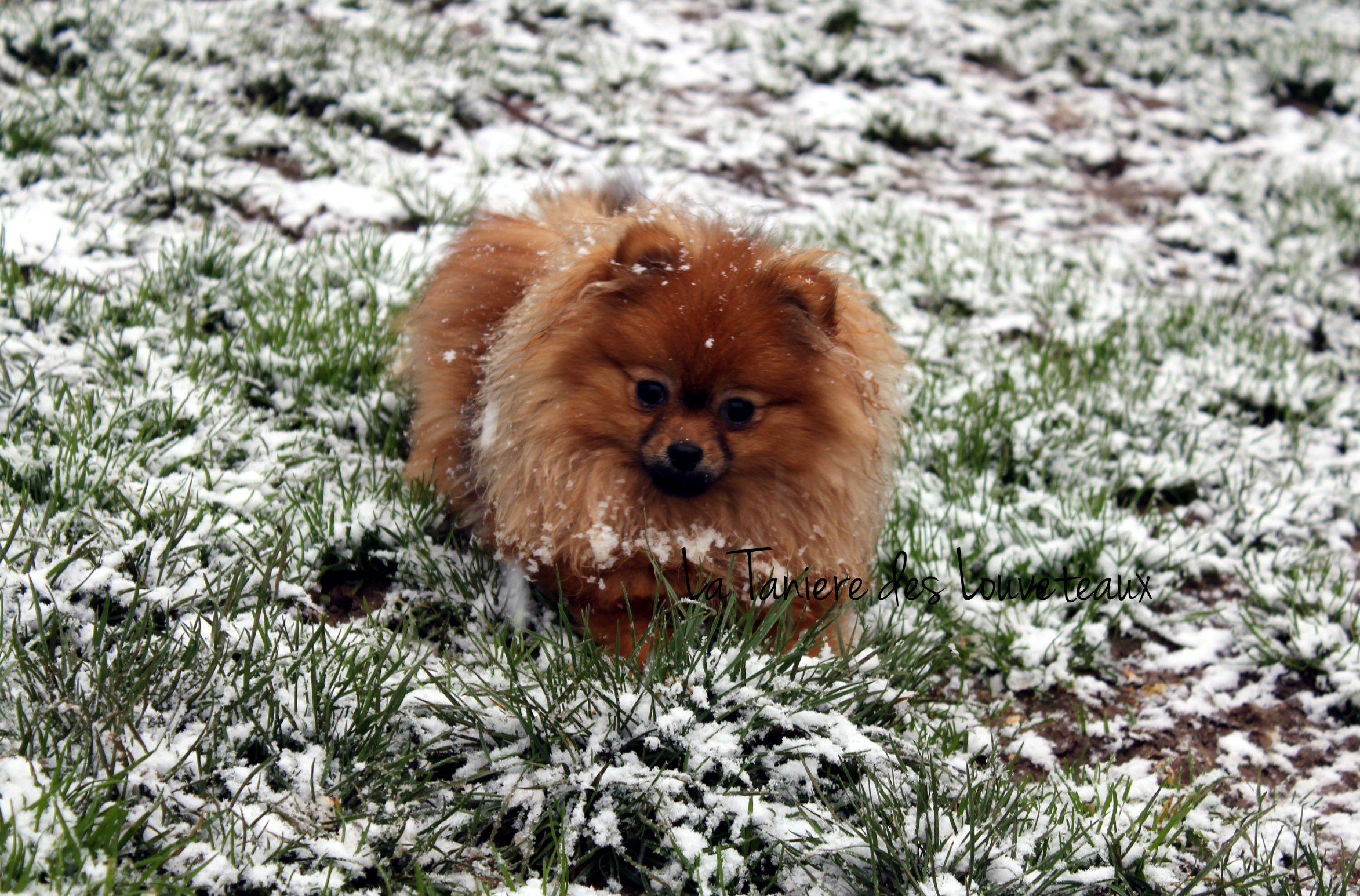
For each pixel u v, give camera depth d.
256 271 1.79
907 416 1.67
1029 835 1.44
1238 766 1.55
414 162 2.08
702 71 2.73
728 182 2.24
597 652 1.48
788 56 2.80
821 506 1.51
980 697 1.58
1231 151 2.76
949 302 1.96
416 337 1.64
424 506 1.59
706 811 1.42
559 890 1.38
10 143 1.85
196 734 1.41
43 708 1.39
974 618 1.62
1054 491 1.73
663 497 1.51
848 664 1.50
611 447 1.50
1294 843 1.49
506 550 1.54
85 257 1.75
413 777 1.42
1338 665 1.59
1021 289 1.99
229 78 2.15
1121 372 1.86
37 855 1.33
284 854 1.37
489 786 1.43
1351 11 4.02
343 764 1.42
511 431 1.51
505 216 1.66
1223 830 1.49
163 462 1.56
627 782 1.42
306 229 1.89
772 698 1.46
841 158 2.42
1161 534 1.70
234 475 1.56
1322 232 2.33
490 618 1.54
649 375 1.48
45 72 2.03
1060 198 2.43
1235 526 1.72
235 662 1.43
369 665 1.47
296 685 1.44
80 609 1.45
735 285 1.47
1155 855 1.45
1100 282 2.05
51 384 1.59
